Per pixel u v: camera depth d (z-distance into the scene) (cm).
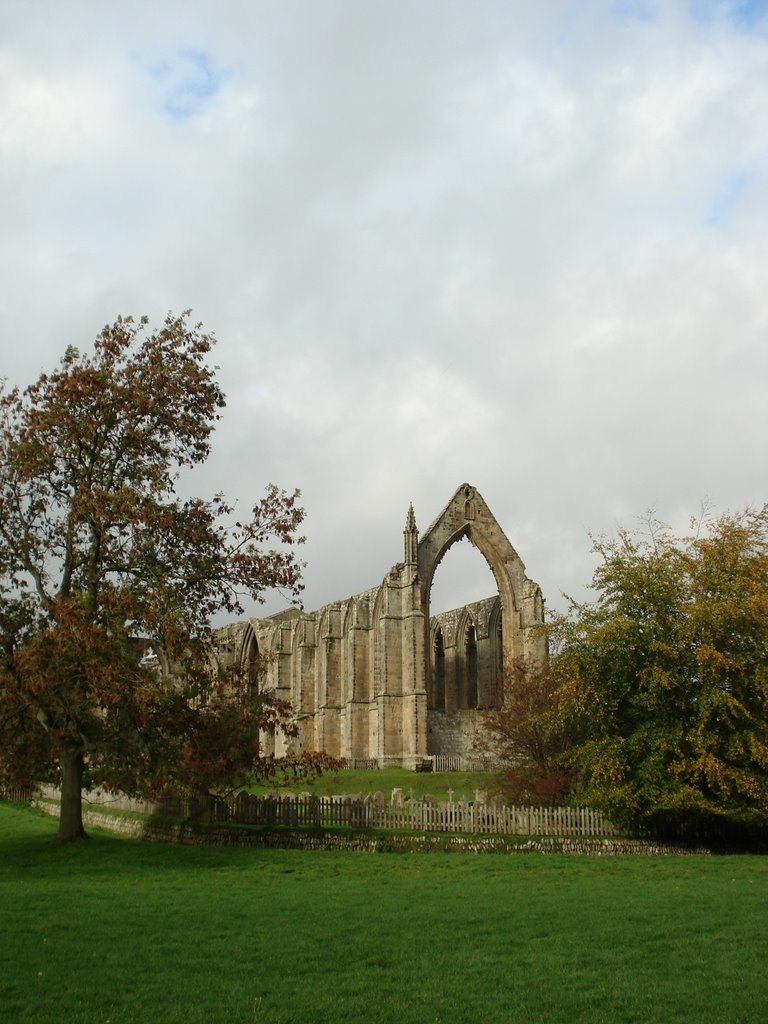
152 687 3281
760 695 3853
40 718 3541
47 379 3741
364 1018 1309
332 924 1991
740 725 3853
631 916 2117
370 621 10181
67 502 3775
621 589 4109
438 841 3634
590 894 2491
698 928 1981
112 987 1450
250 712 3728
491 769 6825
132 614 3384
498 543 10119
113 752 3628
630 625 3903
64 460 3734
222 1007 1347
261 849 3578
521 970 1592
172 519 3566
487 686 10600
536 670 6319
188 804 4188
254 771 3900
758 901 2359
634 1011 1353
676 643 3966
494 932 1925
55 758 4028
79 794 3872
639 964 1645
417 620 9225
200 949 1723
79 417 3691
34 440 3616
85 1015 1302
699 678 3900
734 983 1507
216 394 3925
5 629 3600
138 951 1700
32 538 3697
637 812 3831
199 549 3750
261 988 1451
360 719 9925
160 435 3869
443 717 9794
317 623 11081
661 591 4031
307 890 2547
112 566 3703
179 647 3403
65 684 3375
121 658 3372
